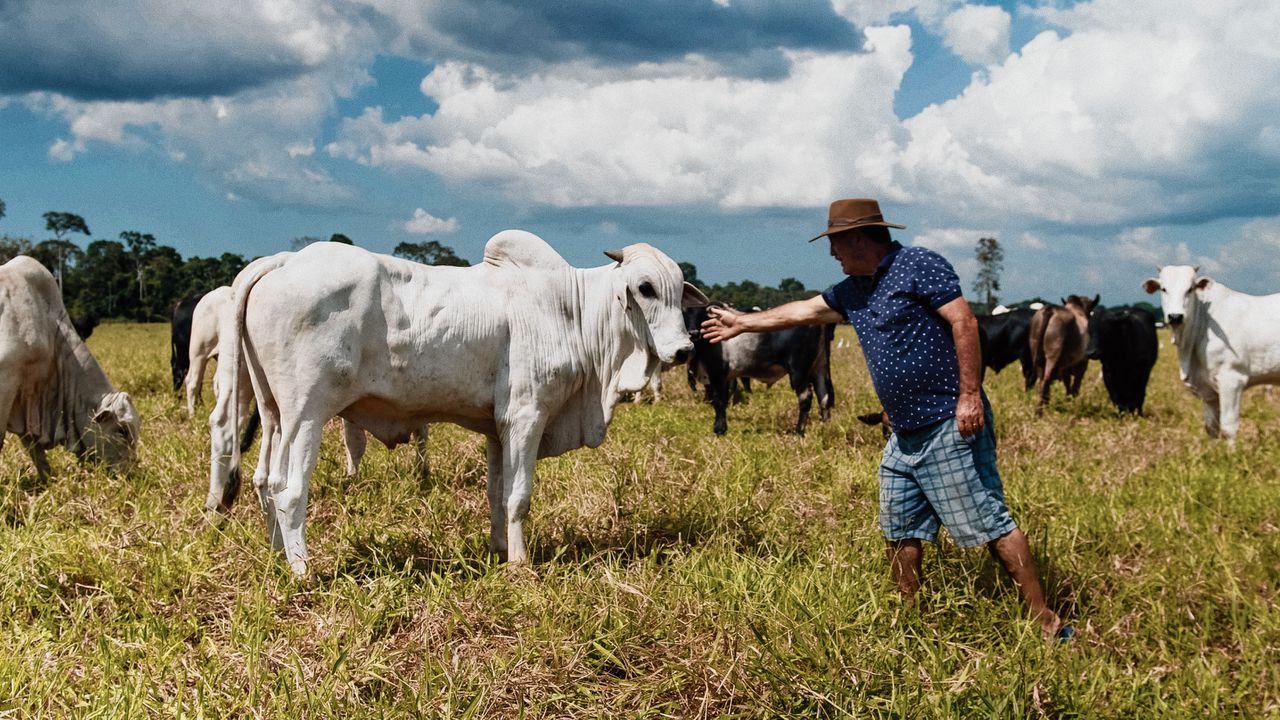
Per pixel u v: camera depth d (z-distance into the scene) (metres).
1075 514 5.05
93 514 4.79
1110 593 4.07
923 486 3.65
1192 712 2.91
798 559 4.29
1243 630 3.53
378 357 3.96
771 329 4.20
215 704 2.83
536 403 4.32
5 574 3.71
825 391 10.07
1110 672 3.13
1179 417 10.89
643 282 4.49
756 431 9.71
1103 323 10.69
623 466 5.88
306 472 3.86
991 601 3.63
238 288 3.83
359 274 3.86
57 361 6.11
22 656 3.06
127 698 2.81
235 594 3.77
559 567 4.05
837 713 2.86
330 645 3.21
